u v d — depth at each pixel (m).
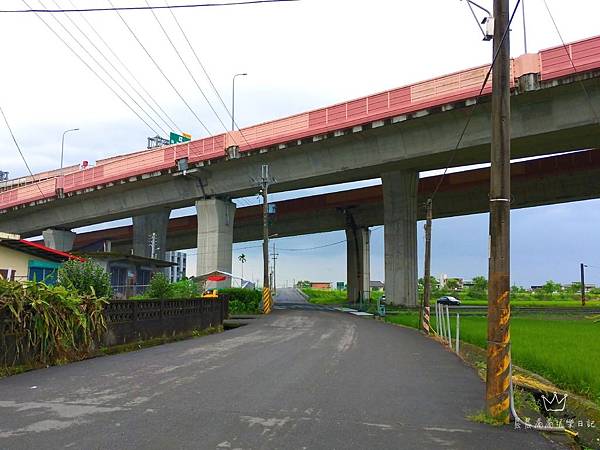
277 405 7.34
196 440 5.59
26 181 82.69
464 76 29.81
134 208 48.31
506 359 6.85
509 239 7.05
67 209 53.09
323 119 35.62
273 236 67.19
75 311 11.84
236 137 39.84
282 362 11.84
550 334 17.83
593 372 9.45
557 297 91.44
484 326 22.59
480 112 30.34
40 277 23.36
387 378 9.94
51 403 7.30
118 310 14.29
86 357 12.30
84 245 79.44
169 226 67.81
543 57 26.91
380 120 32.78
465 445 5.70
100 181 46.84
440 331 19.66
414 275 42.69
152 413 6.75
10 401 7.43
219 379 9.40
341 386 8.94
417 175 42.56
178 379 9.36
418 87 31.55
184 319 19.22
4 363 9.76
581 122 27.56
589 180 41.59
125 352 13.81
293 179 39.47
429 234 24.94
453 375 10.53
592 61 25.39
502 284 6.97
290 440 5.68
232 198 45.84
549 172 41.47
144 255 58.62
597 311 37.81
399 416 6.90
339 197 55.50
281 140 37.22
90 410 6.89
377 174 38.91
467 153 32.88
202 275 42.22
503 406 6.73
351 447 5.49
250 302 39.94
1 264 21.97
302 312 40.22
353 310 46.28
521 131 29.30
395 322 29.89
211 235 43.88
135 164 45.28
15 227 58.78
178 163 42.41
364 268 60.22
